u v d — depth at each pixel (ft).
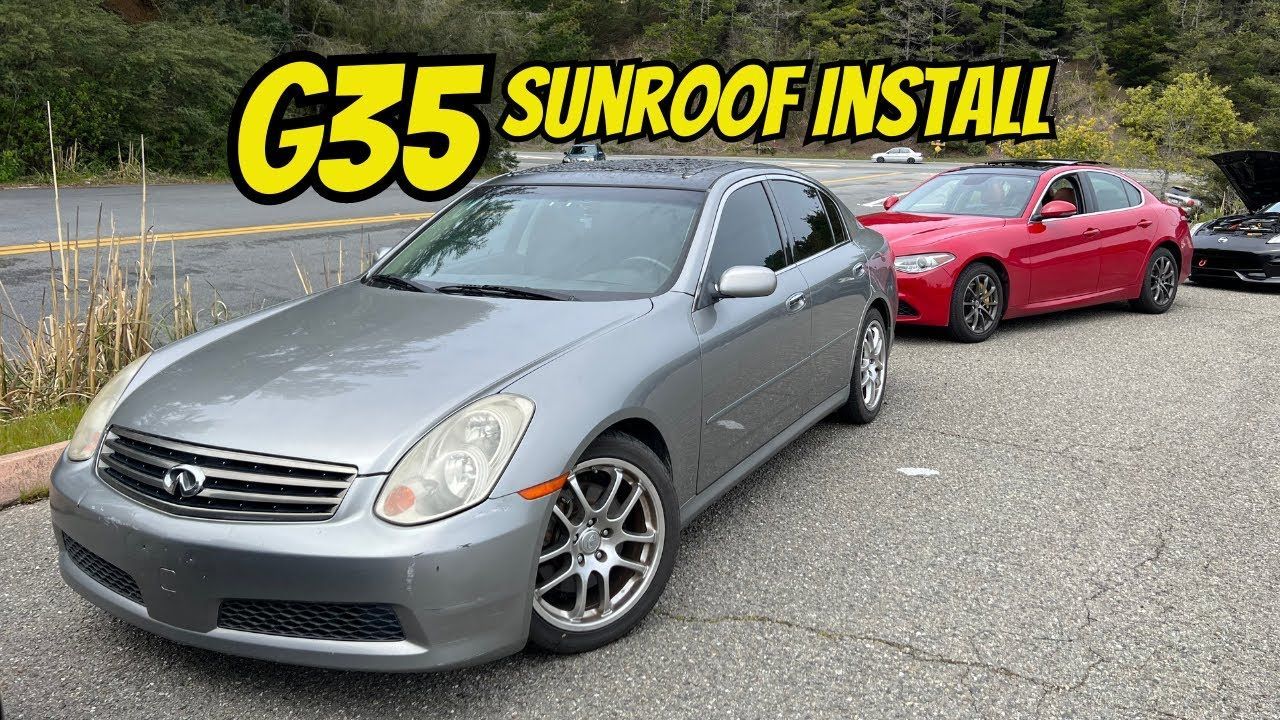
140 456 8.54
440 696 8.64
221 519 7.99
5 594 10.64
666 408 10.04
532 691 8.70
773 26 298.56
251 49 92.99
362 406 8.48
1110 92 253.85
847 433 16.66
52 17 74.59
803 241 14.65
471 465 8.07
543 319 10.30
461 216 13.42
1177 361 22.44
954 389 19.74
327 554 7.66
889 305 17.24
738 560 11.50
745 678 8.91
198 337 10.96
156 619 8.31
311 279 31.12
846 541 12.06
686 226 12.09
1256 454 15.61
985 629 9.83
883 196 78.84
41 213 47.39
